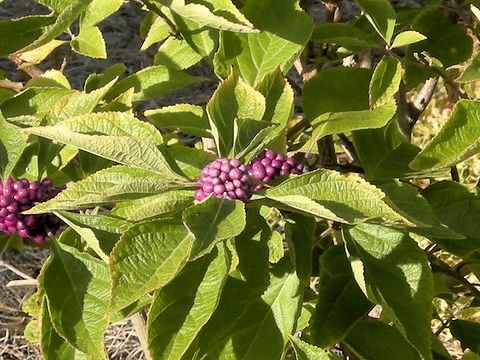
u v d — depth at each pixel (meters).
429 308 0.38
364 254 0.39
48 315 0.38
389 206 0.34
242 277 0.37
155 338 0.32
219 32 0.44
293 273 0.40
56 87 0.43
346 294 0.41
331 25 0.46
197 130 0.42
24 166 0.41
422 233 0.39
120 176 0.35
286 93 0.39
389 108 0.42
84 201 0.33
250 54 0.42
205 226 0.31
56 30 0.37
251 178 0.35
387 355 0.42
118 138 0.32
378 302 0.37
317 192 0.33
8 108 0.42
